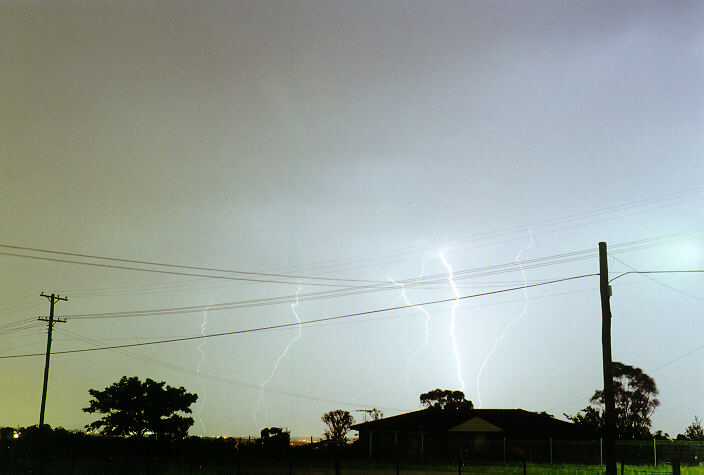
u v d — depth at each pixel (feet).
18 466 128.98
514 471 126.00
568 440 177.88
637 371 246.27
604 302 82.02
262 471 125.90
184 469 127.13
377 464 150.10
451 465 145.69
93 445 149.07
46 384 155.84
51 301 160.04
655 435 228.84
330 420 266.16
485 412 196.24
